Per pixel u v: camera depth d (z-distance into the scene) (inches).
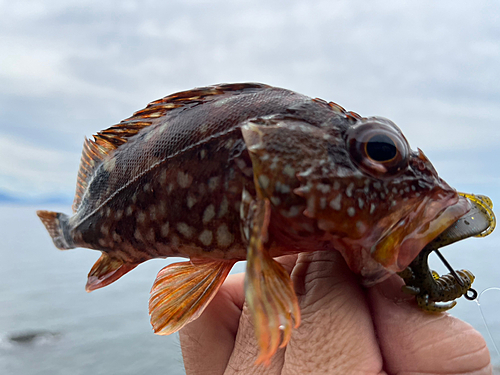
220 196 4.9
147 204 5.8
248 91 5.4
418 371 4.5
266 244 4.7
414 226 4.4
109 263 7.1
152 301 6.3
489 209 4.9
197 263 5.9
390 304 4.9
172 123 5.7
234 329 7.1
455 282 4.8
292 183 4.4
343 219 4.4
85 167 7.5
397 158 4.4
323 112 4.8
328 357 4.7
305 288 5.3
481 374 4.3
